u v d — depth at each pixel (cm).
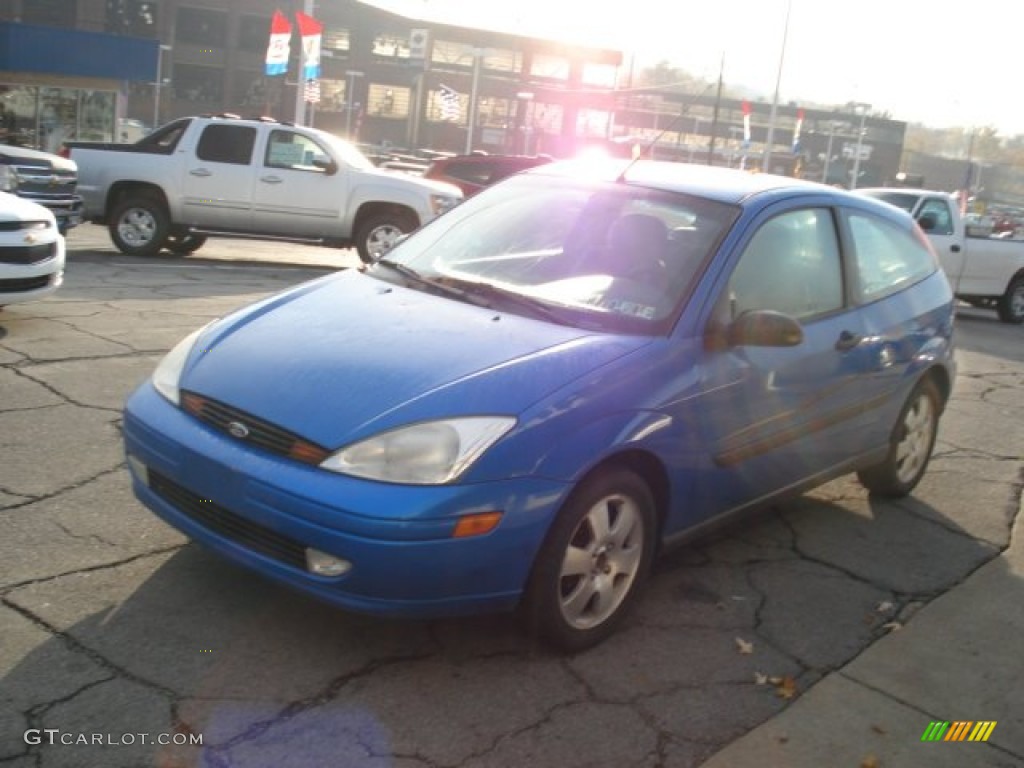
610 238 411
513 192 466
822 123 7725
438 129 7188
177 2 6462
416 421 304
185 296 974
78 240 1499
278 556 311
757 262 407
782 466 424
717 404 375
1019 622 403
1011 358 1126
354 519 290
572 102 6981
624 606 359
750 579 424
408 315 368
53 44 3112
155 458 338
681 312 372
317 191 1333
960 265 1488
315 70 2341
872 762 299
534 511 310
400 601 299
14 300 714
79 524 407
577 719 306
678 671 341
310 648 331
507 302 385
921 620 398
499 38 7012
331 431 305
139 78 3262
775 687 337
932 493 565
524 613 329
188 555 387
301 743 281
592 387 331
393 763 276
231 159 1323
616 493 341
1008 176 9412
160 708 291
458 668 328
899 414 510
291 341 352
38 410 551
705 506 386
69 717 283
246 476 308
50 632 325
